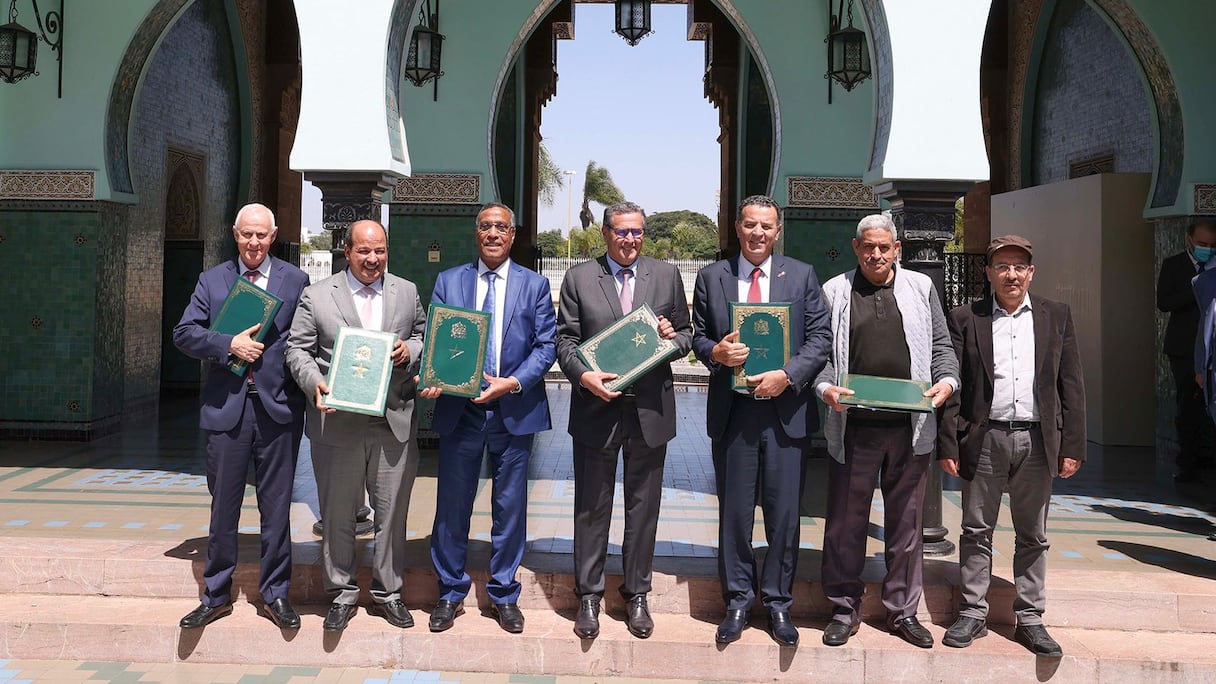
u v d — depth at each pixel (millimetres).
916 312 3562
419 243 7324
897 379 3439
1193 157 6555
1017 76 9617
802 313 3598
